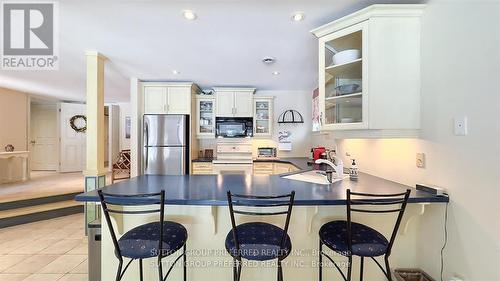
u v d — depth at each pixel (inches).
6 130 193.9
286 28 82.0
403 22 65.7
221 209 66.4
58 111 244.4
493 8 45.7
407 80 66.3
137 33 85.4
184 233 58.2
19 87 181.6
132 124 149.6
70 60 113.4
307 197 57.0
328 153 122.6
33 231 121.6
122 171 224.5
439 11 58.9
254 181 78.2
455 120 54.3
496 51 45.2
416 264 67.4
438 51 59.3
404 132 66.6
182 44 95.2
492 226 46.3
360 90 71.7
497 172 45.3
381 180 79.3
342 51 76.5
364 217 67.4
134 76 143.9
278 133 179.2
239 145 165.6
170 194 60.2
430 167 61.9
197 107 167.8
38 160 265.6
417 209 61.6
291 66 122.8
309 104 179.8
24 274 82.7
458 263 53.9
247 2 66.6
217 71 132.2
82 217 144.4
